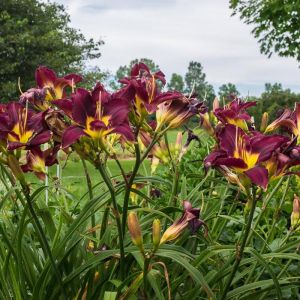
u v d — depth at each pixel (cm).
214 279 93
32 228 118
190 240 106
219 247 89
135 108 85
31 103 96
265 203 103
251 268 101
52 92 97
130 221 78
